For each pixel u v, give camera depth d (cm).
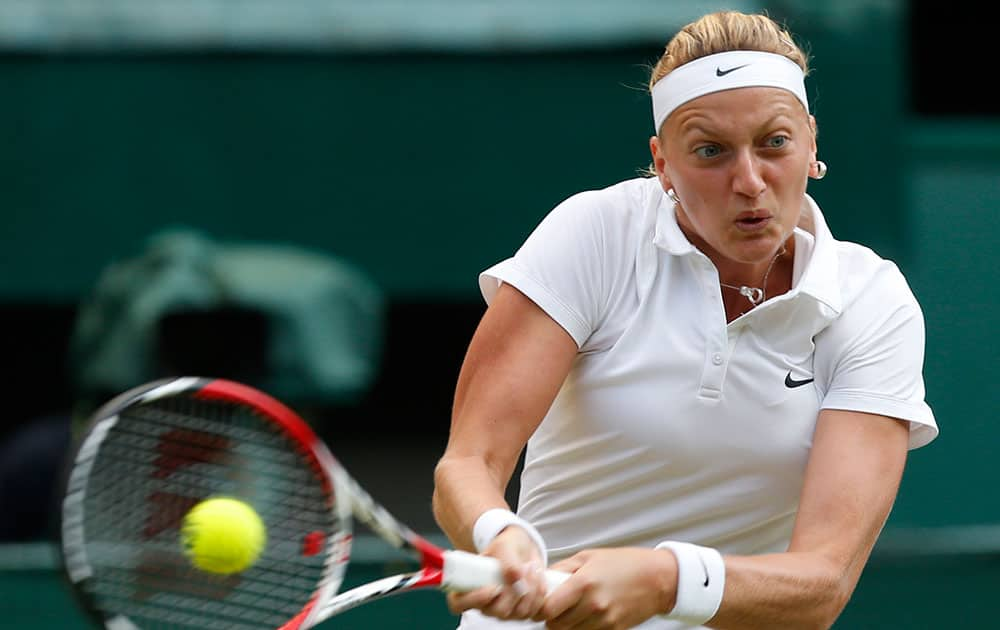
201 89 2900
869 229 2777
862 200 2775
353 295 2864
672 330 1126
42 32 2883
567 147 2872
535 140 2877
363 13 2909
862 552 1106
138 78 2895
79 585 991
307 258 2870
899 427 1133
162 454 1114
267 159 2905
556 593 1022
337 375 2764
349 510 1046
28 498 2123
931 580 1827
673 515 1155
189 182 2900
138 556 1105
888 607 1825
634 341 1134
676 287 1134
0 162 2888
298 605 1120
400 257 2906
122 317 2398
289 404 2714
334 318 2805
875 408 1123
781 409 1126
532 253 1152
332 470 1045
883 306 1151
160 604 1121
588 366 1152
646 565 1038
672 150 1099
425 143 2892
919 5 3659
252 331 2403
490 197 2897
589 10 2862
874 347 1136
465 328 3428
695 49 1085
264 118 2908
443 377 3422
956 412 2641
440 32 2884
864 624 1825
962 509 2602
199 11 2912
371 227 2906
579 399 1155
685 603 1042
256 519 1065
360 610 1795
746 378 1117
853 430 1123
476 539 1058
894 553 1830
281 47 2897
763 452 1129
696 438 1124
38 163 2888
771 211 1074
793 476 1143
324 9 2909
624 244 1152
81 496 990
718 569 1046
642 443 1132
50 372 3425
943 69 3697
